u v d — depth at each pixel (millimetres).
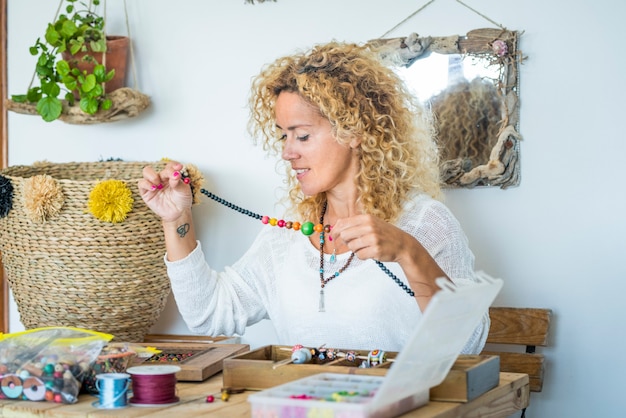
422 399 1755
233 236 3537
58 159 3783
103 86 3443
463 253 2309
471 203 3188
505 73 3086
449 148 3166
